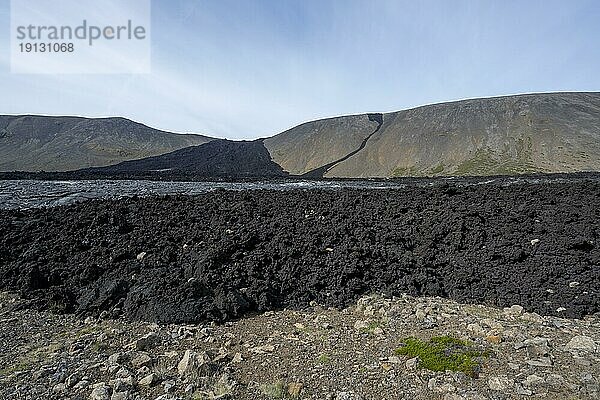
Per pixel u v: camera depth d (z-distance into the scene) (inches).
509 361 240.8
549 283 351.9
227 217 492.1
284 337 281.0
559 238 421.7
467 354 247.4
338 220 495.5
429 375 229.3
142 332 284.8
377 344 269.0
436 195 645.9
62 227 459.5
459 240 433.1
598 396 204.5
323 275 366.0
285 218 498.9
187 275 349.7
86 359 243.1
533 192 650.2
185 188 997.2
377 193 686.5
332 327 297.4
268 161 5009.8
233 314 313.0
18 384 214.2
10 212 532.7
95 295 327.9
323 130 5334.6
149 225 459.2
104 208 526.6
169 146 6013.8
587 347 253.6
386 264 391.5
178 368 231.3
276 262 381.1
